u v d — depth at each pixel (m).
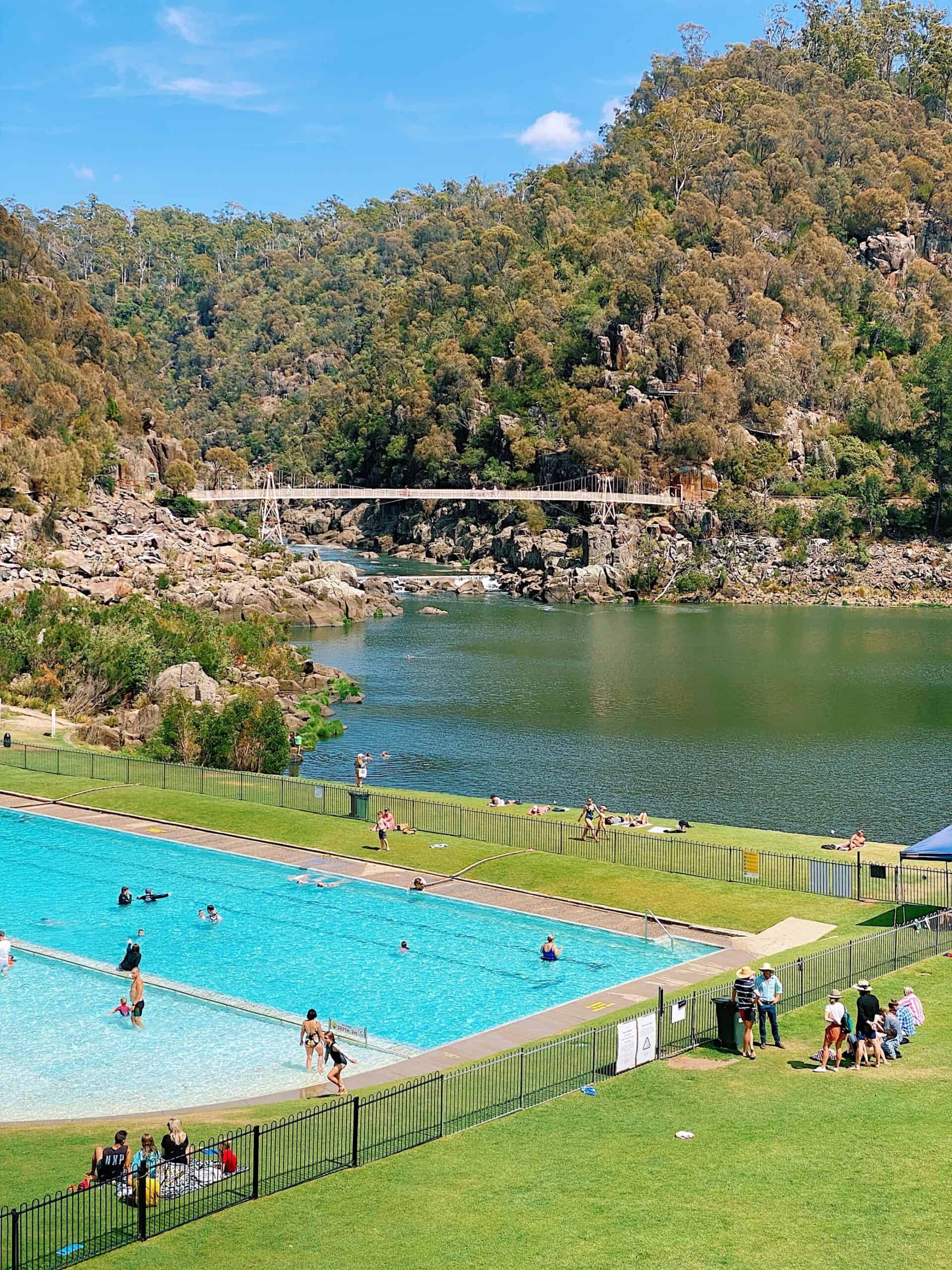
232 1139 38.78
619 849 81.50
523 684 176.75
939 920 61.78
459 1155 40.12
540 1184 37.94
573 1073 46.75
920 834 102.12
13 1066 52.75
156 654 147.50
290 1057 53.44
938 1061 47.22
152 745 117.62
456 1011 58.28
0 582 181.25
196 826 90.00
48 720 129.62
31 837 88.19
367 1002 59.66
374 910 73.12
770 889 73.12
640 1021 47.56
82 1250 34.41
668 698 165.75
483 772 124.44
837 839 85.81
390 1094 40.69
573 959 64.69
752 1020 48.44
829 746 137.12
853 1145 40.00
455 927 70.06
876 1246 34.00
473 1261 33.66
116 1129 44.44
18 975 63.75
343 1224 35.72
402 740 139.38
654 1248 34.06
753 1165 38.81
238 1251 34.38
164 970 64.38
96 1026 57.22
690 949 65.38
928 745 137.25
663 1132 41.47
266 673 164.12
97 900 75.44
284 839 86.62
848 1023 47.66
